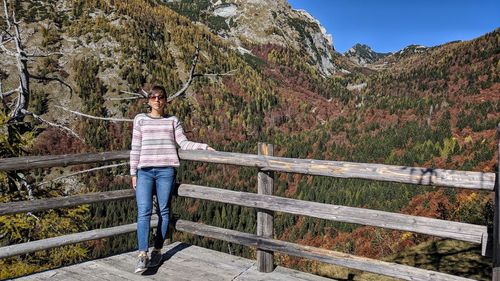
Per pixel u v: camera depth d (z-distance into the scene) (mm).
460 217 10750
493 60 186375
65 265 3949
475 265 6160
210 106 164500
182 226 4336
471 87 165875
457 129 113375
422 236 8938
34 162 3568
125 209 62750
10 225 6844
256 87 198125
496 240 2584
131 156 3822
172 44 196625
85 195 3967
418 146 102188
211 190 4043
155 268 3898
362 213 3213
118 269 3865
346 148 126125
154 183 3908
